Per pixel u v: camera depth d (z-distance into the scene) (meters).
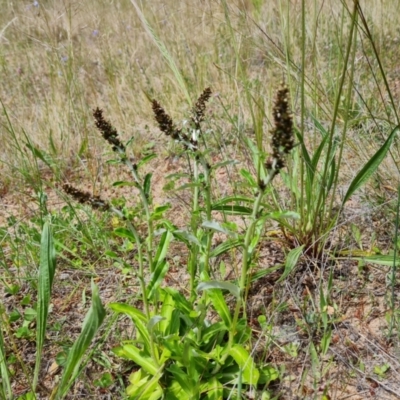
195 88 1.28
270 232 0.81
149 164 1.13
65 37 1.85
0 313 0.66
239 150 1.05
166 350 0.57
